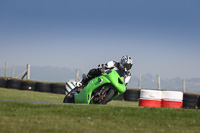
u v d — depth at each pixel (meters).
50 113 22.53
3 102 25.89
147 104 47.75
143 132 17.31
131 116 22.83
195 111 26.11
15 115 20.64
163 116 23.33
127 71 32.78
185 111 25.70
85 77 33.31
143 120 21.53
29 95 59.12
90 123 19.22
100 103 31.03
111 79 30.55
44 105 25.75
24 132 15.39
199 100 76.62
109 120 20.84
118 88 30.62
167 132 17.69
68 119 20.41
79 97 32.78
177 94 46.75
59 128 16.89
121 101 74.50
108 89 31.39
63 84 82.12
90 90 31.50
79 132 16.16
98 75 32.59
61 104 26.59
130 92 78.25
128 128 18.38
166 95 47.28
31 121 18.64
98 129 17.39
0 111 22.25
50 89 82.62
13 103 25.77
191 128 19.70
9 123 17.44
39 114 21.81
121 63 32.25
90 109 24.38
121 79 31.56
